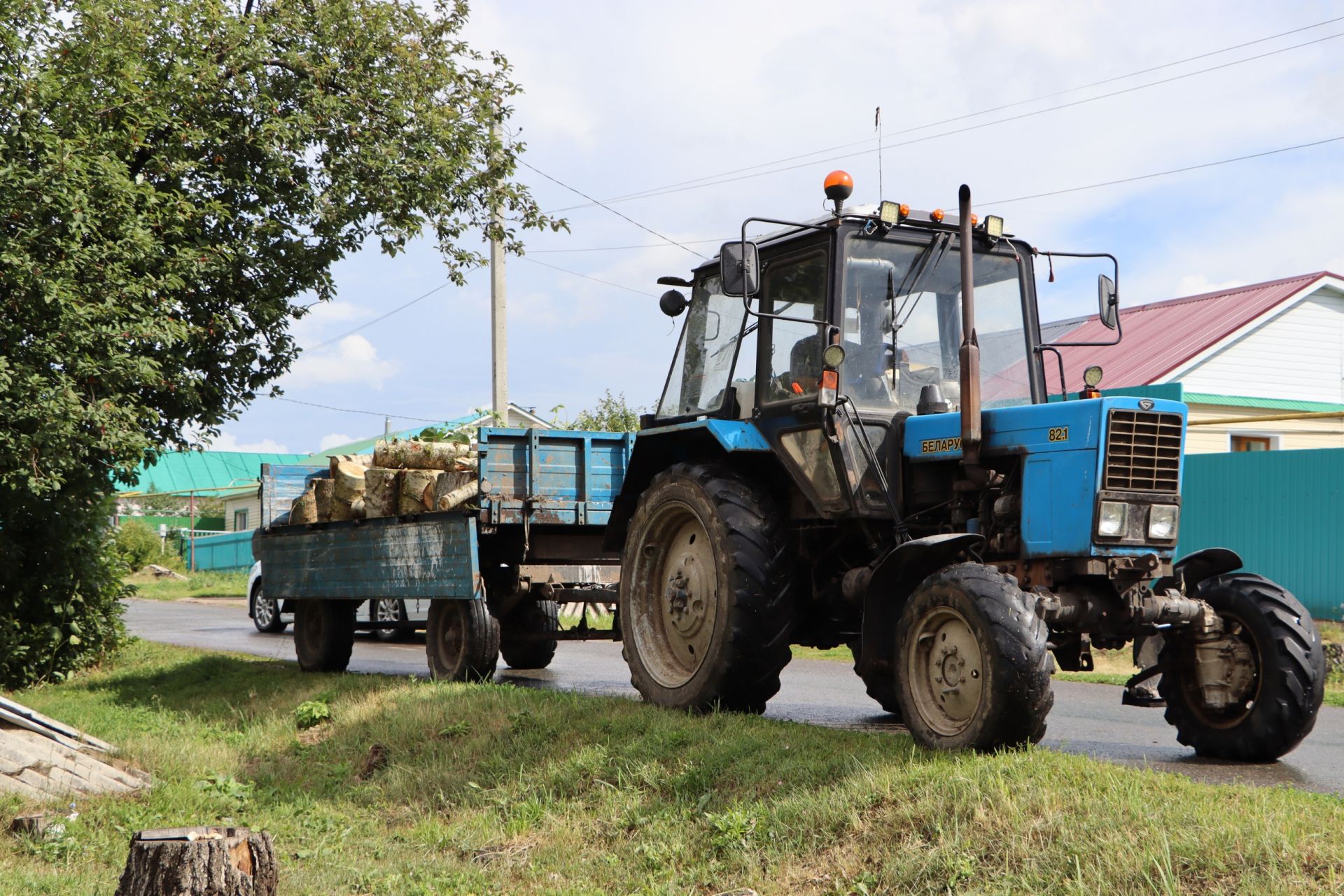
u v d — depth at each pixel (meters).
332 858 5.63
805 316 7.02
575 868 5.20
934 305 7.00
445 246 14.09
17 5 10.23
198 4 11.83
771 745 5.96
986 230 7.05
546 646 11.90
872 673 6.20
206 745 8.27
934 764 5.08
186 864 4.23
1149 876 3.86
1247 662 6.05
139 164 11.77
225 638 17.98
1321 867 3.78
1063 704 8.86
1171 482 5.91
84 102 10.65
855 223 6.85
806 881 4.60
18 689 11.68
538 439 9.74
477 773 6.71
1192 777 5.68
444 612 10.12
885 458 6.70
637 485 8.23
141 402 11.09
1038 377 7.16
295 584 12.31
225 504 49.12
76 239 9.85
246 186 12.07
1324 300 19.25
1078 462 5.80
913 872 4.34
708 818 5.23
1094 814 4.34
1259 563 14.98
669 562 7.81
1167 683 6.48
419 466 10.55
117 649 13.22
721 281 6.56
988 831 4.42
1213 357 18.33
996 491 6.20
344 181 12.45
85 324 9.80
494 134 14.00
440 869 5.36
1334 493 14.31
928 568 6.05
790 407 7.01
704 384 8.04
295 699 9.42
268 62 12.45
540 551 10.11
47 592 11.90
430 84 13.41
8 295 9.81
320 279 12.66
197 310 11.80
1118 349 19.56
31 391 9.74
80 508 11.77
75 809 6.29
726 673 6.88
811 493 6.89
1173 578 6.25
